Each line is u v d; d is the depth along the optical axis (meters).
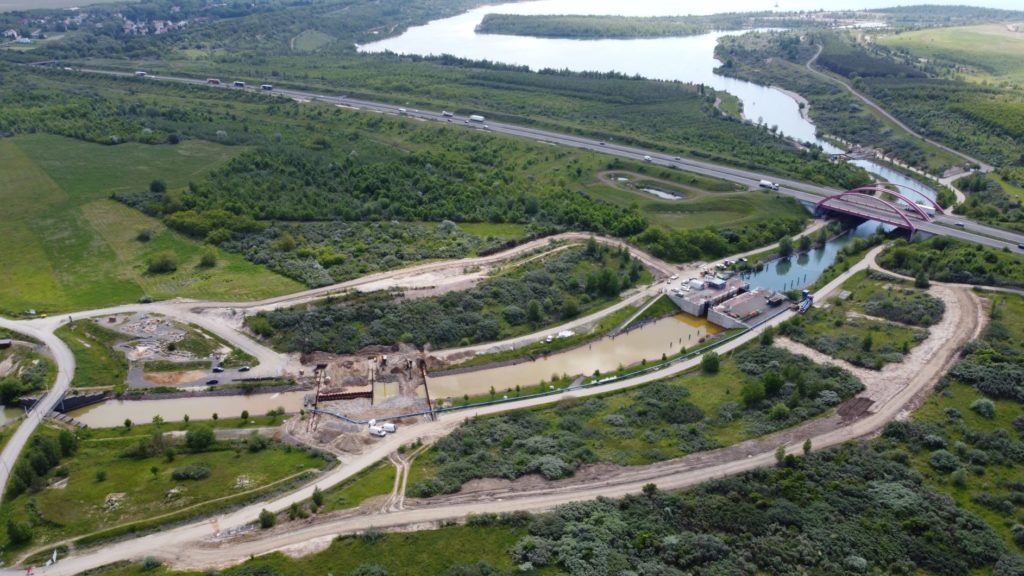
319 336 182.75
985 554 108.75
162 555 111.88
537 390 165.50
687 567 108.12
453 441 143.38
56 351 173.12
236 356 175.75
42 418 151.00
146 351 175.12
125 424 151.12
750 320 199.12
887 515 116.62
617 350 189.00
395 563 109.44
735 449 136.88
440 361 178.50
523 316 198.00
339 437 146.00
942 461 129.50
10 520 118.81
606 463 133.50
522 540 113.44
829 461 131.12
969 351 168.25
